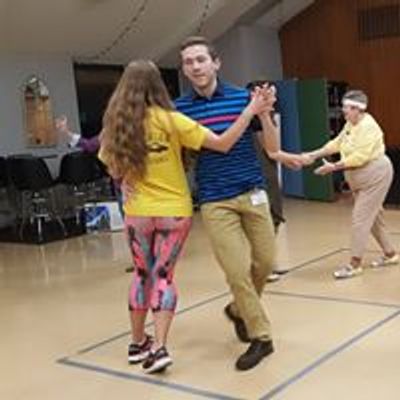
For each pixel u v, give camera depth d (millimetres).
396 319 3941
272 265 3465
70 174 8375
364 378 3129
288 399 2963
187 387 3180
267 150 3576
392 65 10430
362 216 5020
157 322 3373
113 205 8227
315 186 9539
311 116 9625
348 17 10711
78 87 9781
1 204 8859
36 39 8719
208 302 4605
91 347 3891
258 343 3400
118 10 8883
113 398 3131
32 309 4840
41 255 6996
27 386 3371
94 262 6395
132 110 3246
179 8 9469
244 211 3357
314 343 3625
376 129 4953
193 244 6777
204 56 3314
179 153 3307
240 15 10383
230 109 3354
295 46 11258
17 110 8875
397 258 5305
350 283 4832
